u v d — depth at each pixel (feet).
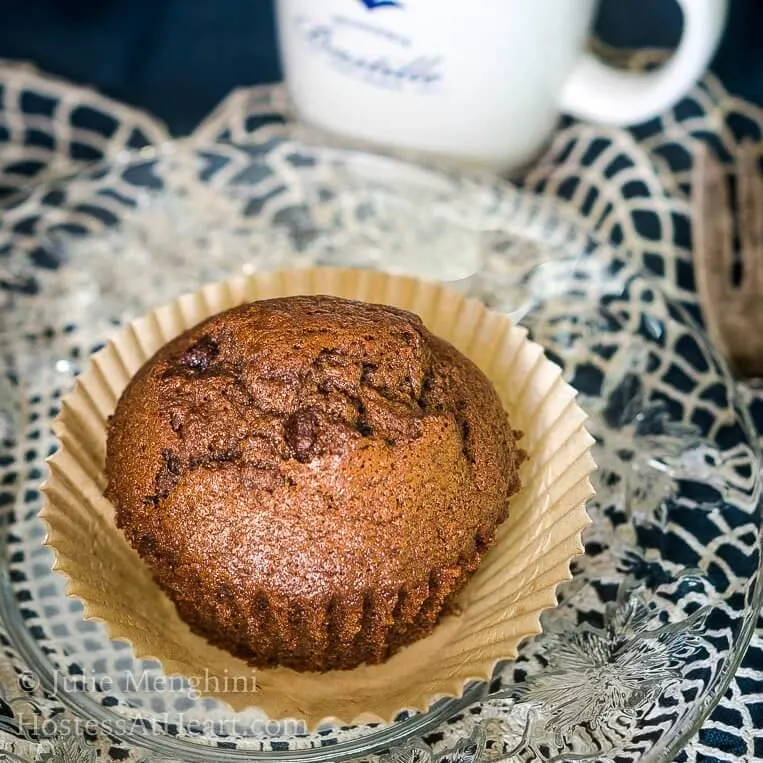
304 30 1.13
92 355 1.03
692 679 0.89
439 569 0.91
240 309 0.97
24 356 1.10
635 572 0.97
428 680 0.93
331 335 0.92
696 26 1.10
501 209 1.18
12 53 1.34
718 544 0.97
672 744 0.87
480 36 1.09
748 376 1.12
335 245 1.18
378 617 0.90
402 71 1.12
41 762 0.86
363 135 1.20
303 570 0.88
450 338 1.06
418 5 1.07
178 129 1.31
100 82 1.34
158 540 0.91
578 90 1.18
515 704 0.90
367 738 0.89
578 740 0.88
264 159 1.21
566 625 0.94
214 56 1.36
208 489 0.90
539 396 1.02
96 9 1.37
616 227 1.22
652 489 1.01
